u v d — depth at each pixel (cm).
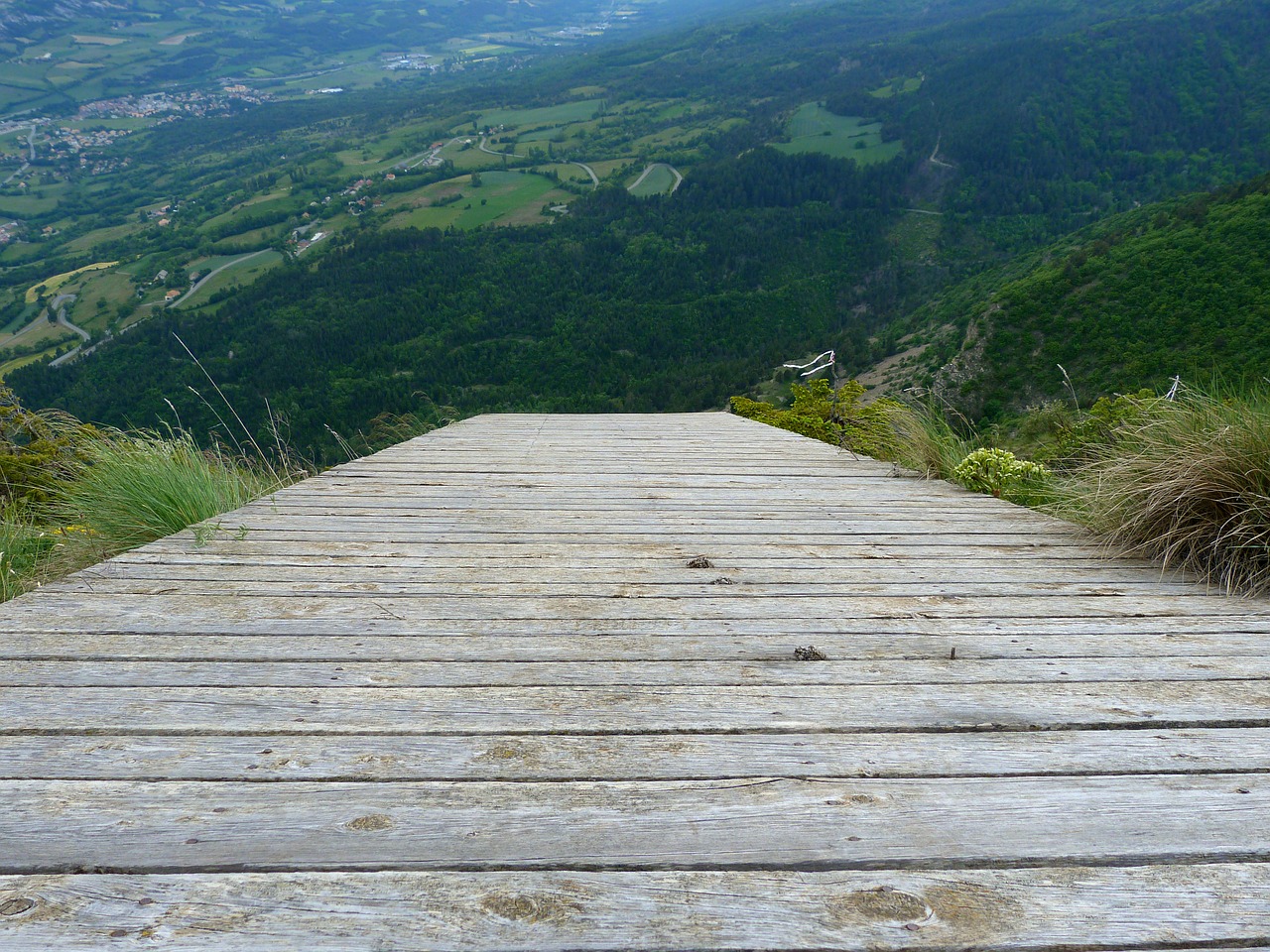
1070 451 382
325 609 185
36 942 76
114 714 129
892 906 84
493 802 103
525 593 201
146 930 78
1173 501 227
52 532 301
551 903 84
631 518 297
